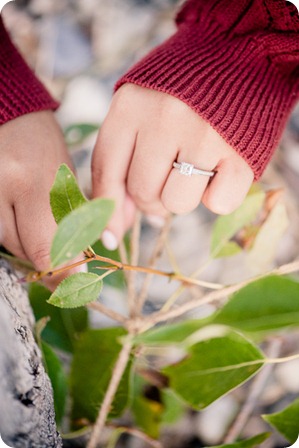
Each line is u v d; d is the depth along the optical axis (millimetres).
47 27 479
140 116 293
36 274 225
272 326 265
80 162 419
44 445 235
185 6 328
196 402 264
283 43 292
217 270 404
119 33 477
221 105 285
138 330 287
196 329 272
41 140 286
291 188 419
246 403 363
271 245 311
